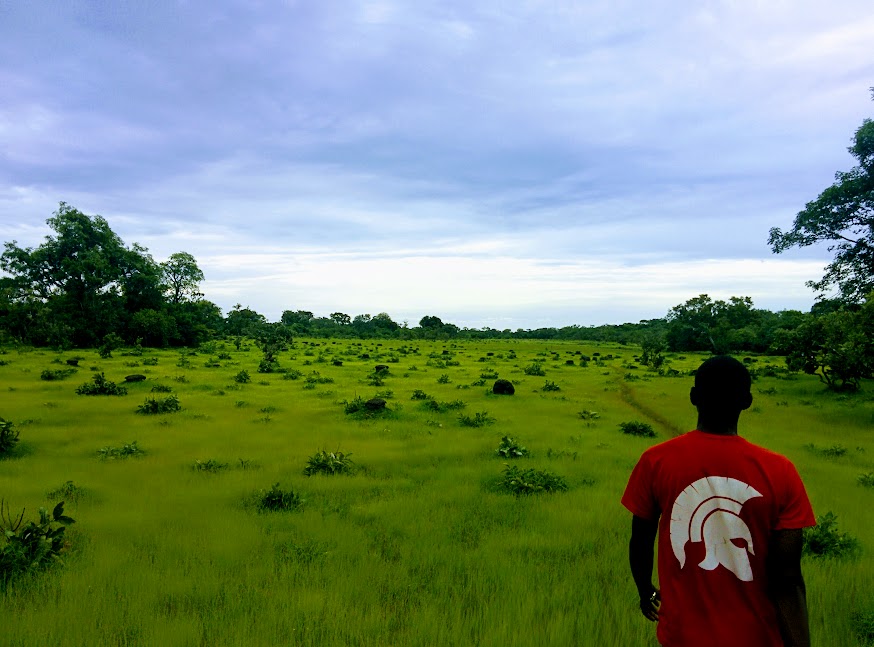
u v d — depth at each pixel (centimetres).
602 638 586
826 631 587
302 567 775
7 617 613
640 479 309
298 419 2109
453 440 1745
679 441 298
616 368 4809
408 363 5047
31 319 6241
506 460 1489
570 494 1164
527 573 759
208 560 794
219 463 1415
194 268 8812
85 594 676
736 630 261
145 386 2936
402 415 2184
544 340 13600
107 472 1322
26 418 2009
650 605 328
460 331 15025
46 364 4122
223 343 8444
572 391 3120
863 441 1781
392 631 608
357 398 2338
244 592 694
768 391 3000
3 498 1091
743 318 8162
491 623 613
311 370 4209
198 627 600
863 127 2889
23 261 6794
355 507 1071
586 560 808
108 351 5044
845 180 3009
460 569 780
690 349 8469
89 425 1925
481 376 3719
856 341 2455
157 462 1425
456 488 1205
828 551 820
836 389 2917
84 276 6675
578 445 1692
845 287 3189
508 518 1009
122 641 582
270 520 985
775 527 265
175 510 1034
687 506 279
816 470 1384
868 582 720
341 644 571
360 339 11425
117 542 860
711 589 268
